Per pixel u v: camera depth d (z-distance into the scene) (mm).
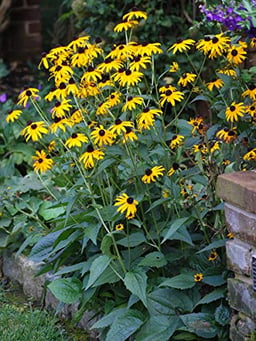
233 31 3756
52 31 6891
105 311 3334
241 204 2709
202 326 3020
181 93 3238
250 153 3059
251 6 3461
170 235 2973
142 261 3158
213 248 3158
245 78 3920
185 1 5293
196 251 3293
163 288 3213
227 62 3650
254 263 2723
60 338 3486
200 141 3385
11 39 8344
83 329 3588
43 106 5543
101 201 3451
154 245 3229
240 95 3414
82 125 3387
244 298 2805
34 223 4211
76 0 5523
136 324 3096
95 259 3123
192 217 3104
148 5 5297
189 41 3322
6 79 7254
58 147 3770
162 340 3018
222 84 3373
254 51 4359
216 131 3570
